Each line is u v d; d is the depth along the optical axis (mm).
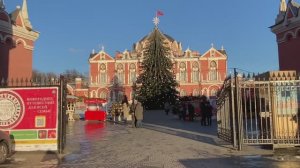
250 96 15281
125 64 99312
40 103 14812
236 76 14930
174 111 48406
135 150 15492
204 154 14102
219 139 18594
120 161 12883
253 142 14898
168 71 65750
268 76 15492
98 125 31672
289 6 29125
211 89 96250
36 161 13070
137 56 99375
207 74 96938
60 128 14750
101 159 13352
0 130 13992
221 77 96188
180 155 13977
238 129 14898
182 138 19922
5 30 27781
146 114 52844
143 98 64500
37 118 14805
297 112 14828
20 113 14828
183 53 101812
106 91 98938
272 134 14781
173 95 65000
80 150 15648
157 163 12375
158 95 64000
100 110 38312
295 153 13844
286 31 29375
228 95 16047
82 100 46188
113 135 22141
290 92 14930
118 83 98750
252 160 12523
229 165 11719
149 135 21922
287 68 29406
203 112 30328
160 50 65812
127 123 34250
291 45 28984
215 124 31609
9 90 14859
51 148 14719
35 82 15352
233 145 15281
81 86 102312
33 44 31141
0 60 27312
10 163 12742
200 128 27141
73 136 21562
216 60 96875
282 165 11500
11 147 14172
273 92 14953
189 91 96875
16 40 29109
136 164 12242
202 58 97312
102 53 100188
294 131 14797
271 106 14891
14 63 28891
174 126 29766
